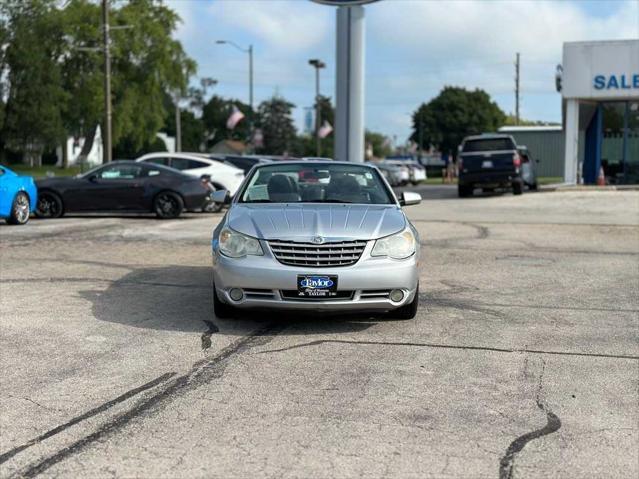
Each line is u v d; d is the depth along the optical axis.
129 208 17.92
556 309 7.86
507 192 29.41
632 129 29.53
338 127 22.00
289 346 6.31
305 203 7.69
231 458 4.04
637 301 8.30
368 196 7.95
